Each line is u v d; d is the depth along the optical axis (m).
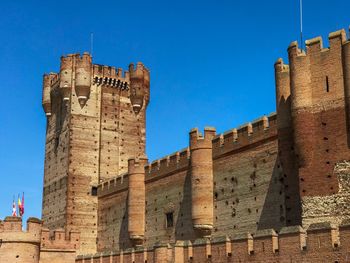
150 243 65.62
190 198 59.06
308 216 39.94
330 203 39.16
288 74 46.97
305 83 42.12
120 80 86.00
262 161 49.28
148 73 89.50
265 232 37.06
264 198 48.31
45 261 64.75
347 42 40.41
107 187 77.88
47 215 83.19
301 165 41.34
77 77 82.50
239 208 51.28
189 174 60.03
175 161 63.03
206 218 54.56
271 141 48.47
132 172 69.56
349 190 38.44
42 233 65.44
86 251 77.25
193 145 57.06
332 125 40.34
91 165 81.00
